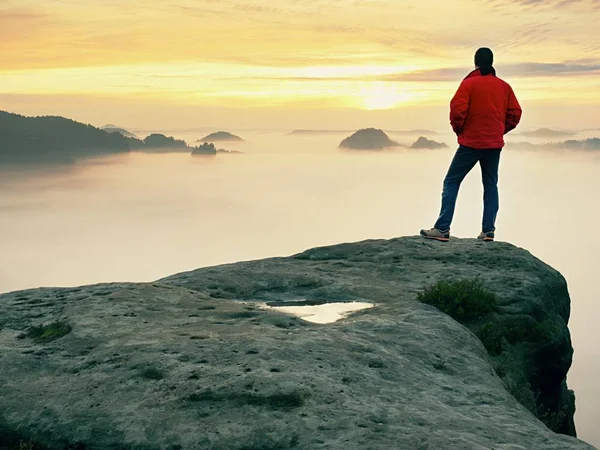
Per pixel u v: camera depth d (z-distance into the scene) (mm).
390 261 12414
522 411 6027
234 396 5762
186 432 5324
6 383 6469
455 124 13078
